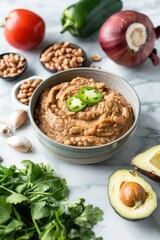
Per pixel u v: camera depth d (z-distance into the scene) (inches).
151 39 26.0
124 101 23.1
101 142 21.3
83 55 26.9
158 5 30.6
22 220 19.9
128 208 19.6
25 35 26.9
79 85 23.3
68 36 29.0
